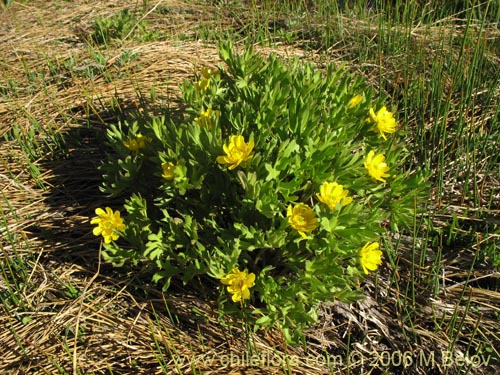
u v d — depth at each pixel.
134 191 0.51
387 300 0.50
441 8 0.92
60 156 0.64
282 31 0.88
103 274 0.51
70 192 0.59
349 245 0.43
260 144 0.44
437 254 0.51
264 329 0.46
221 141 0.44
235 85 0.52
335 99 0.50
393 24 0.89
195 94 0.53
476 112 0.70
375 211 0.44
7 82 0.77
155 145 0.51
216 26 0.93
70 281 0.50
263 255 0.47
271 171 0.42
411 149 0.65
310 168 0.44
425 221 0.55
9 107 0.72
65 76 0.78
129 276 0.50
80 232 0.55
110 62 0.80
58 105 0.71
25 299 0.48
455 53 0.80
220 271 0.42
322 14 0.94
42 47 0.87
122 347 0.44
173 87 0.75
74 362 0.43
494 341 0.47
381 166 0.46
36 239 0.54
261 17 0.95
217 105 0.52
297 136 0.45
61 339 0.45
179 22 0.94
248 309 0.46
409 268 0.53
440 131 0.64
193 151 0.45
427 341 0.47
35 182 0.61
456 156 0.62
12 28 0.94
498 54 0.81
